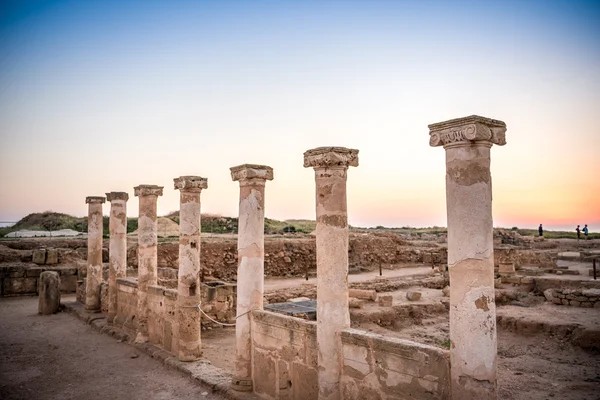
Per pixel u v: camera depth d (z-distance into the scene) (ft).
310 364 25.23
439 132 19.35
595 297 56.65
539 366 38.37
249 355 29.35
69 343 42.70
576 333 44.34
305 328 25.55
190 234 35.40
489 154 18.78
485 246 18.28
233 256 85.10
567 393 31.65
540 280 70.08
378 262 103.76
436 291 68.64
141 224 41.98
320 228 24.26
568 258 102.99
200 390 30.42
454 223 18.76
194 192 35.73
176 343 36.47
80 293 61.52
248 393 28.81
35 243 89.45
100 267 55.36
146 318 41.47
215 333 47.09
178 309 35.60
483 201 18.42
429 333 49.80
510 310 55.42
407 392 20.62
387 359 21.48
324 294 23.90
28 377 33.30
